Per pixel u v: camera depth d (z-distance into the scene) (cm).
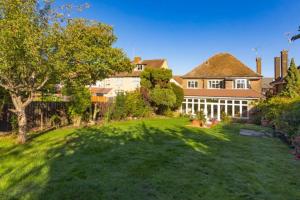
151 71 3322
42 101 1905
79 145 1250
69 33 1139
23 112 1293
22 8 1038
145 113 3103
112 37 1351
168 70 3344
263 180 803
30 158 980
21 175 780
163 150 1198
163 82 3353
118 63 1345
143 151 1165
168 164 956
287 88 2795
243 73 3575
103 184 728
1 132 1627
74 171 838
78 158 1002
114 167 898
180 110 3656
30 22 1033
